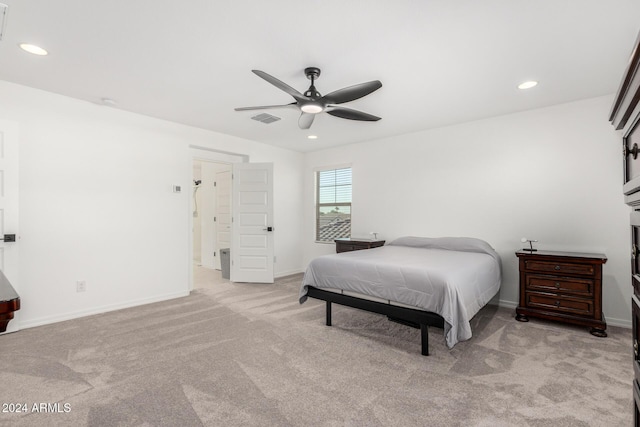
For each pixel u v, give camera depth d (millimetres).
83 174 3381
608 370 2188
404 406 1784
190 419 1666
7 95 2916
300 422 1647
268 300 4043
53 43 2242
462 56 2391
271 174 5066
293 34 2111
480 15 1892
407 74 2695
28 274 3021
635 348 943
